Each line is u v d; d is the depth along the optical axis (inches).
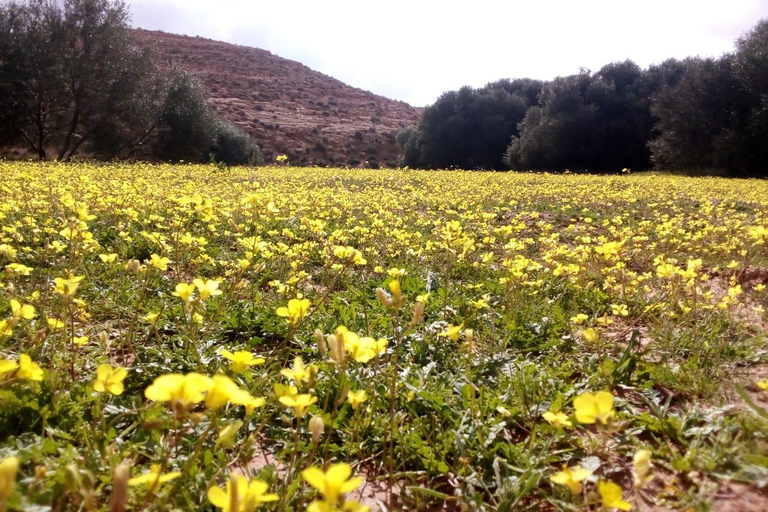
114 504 30.0
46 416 66.6
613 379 90.4
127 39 1051.9
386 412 76.8
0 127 968.9
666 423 73.5
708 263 210.2
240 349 101.3
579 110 1298.0
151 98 1099.3
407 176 714.2
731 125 1032.2
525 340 111.7
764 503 58.2
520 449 68.1
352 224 264.5
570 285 149.6
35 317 106.9
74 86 989.8
